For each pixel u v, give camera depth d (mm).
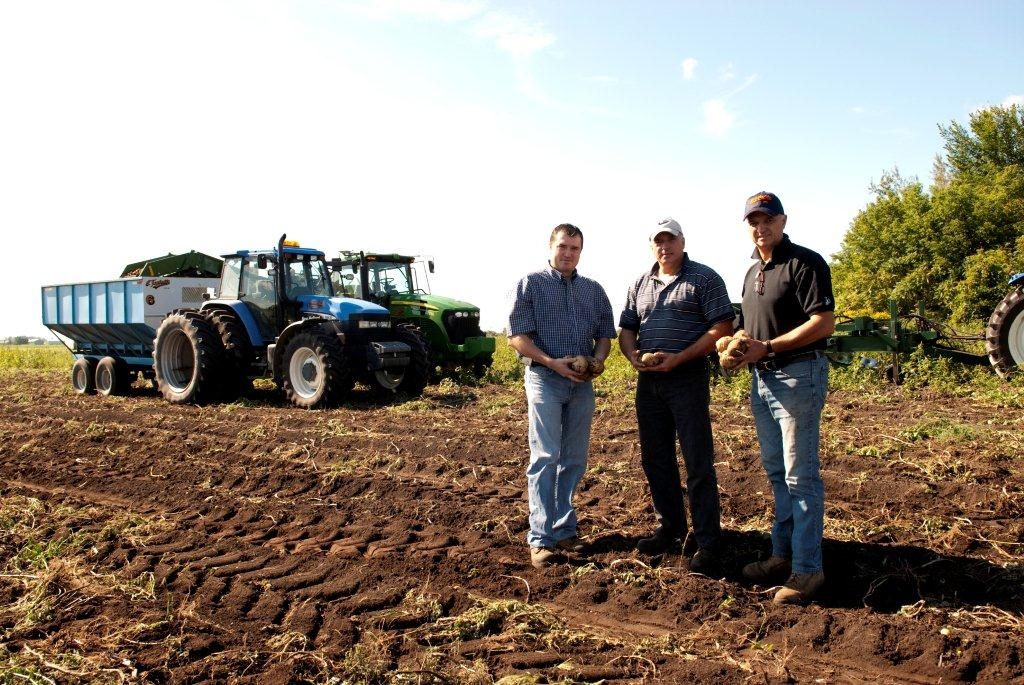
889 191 25594
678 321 3908
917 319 10414
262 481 6000
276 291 10570
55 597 3623
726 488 5355
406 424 8289
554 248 4148
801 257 3439
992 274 19031
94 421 8969
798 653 3076
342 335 9938
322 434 7691
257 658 3020
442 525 4797
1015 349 9469
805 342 3379
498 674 2900
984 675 2861
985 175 24469
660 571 3836
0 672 2865
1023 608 3352
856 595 3590
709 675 2848
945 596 3514
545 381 4086
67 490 5977
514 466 6191
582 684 2789
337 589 3734
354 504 5336
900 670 2924
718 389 9859
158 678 2869
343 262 12719
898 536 4266
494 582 3836
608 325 4320
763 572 3770
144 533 4723
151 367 12383
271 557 4266
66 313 13078
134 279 11758
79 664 2951
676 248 3934
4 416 9867
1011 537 4156
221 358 10594
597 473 5848
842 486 5223
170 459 6758
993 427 6973
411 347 10797
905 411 8094
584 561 4066
